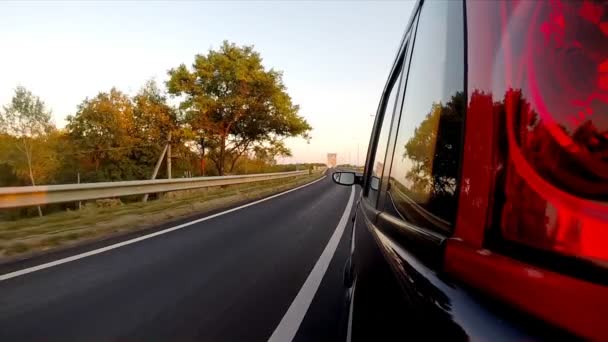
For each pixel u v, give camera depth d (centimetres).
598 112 74
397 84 292
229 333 352
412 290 120
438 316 97
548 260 76
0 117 3328
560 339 72
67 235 792
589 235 71
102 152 3653
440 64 151
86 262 604
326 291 475
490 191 92
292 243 775
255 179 2869
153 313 399
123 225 943
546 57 83
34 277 523
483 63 103
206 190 2162
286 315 396
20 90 3369
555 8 82
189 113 3166
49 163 3569
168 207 1316
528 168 83
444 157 126
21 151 3434
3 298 442
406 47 260
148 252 677
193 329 360
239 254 671
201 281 512
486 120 97
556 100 80
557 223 76
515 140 87
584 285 70
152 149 3594
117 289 475
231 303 430
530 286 78
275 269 577
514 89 89
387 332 132
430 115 161
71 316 389
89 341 334
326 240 814
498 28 97
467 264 96
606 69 74
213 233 875
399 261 147
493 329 81
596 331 68
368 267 201
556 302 73
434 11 171
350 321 216
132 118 3697
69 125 3859
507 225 86
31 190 920
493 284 87
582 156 74
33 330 356
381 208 249
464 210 102
